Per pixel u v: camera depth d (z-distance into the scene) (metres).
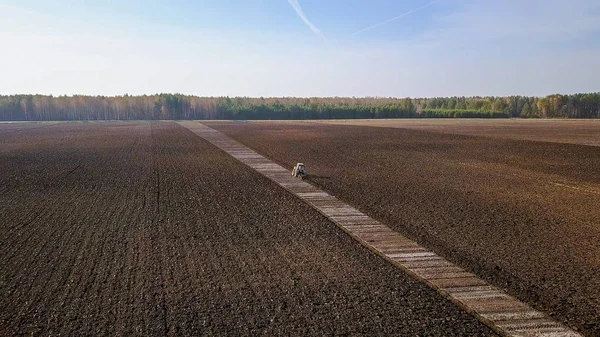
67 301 9.59
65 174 26.52
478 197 20.22
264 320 8.87
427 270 11.62
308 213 17.33
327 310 9.34
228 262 11.99
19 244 13.41
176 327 8.55
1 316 8.95
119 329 8.45
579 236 14.52
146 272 11.23
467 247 13.43
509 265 12.02
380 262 12.18
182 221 16.02
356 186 22.88
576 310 9.53
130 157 35.22
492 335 8.48
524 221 16.25
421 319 9.03
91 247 13.14
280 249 13.11
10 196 20.31
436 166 29.95
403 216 16.89
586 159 33.47
